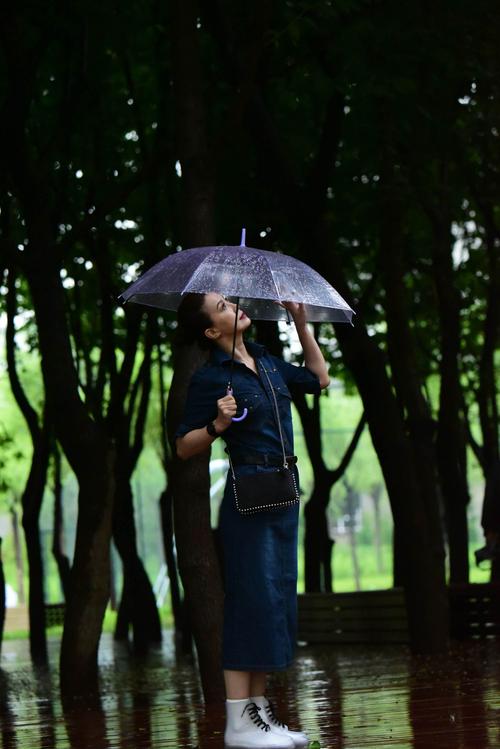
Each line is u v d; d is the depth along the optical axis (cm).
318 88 1477
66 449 1305
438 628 1544
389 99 1619
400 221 1711
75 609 1298
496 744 729
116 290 2020
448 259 2027
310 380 741
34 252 1320
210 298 714
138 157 2127
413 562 1547
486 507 1436
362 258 2419
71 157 1933
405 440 1546
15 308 2077
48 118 1905
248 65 1240
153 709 1139
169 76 1800
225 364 706
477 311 2728
